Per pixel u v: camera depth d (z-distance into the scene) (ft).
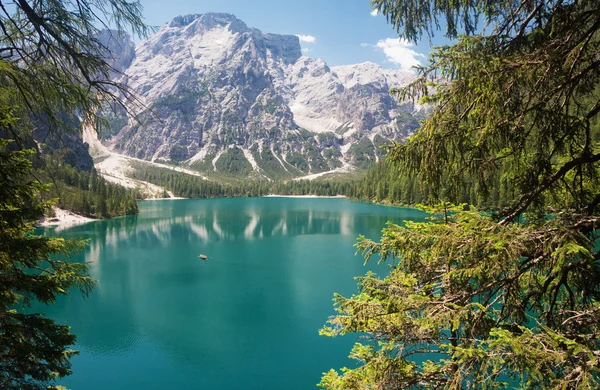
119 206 342.85
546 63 14.03
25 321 23.24
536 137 16.63
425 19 20.43
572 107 17.22
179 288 120.47
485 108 15.02
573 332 14.24
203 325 91.15
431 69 16.48
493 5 17.87
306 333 86.28
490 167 16.75
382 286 17.35
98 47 16.75
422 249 16.03
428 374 15.70
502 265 13.23
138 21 16.69
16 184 19.66
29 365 23.45
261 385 65.72
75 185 333.21
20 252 21.70
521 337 11.19
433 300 14.56
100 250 184.75
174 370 70.69
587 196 17.31
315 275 134.51
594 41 14.37
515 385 31.14
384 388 15.56
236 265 151.33
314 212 367.04
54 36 15.58
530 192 16.65
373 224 269.44
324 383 18.75
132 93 17.61
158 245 198.18
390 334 15.40
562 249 11.68
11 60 16.29
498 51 16.03
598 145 16.76
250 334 85.81
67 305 104.42
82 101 17.42
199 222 299.99
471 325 14.29
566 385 10.52
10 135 19.43
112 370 70.54
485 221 14.17
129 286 122.62
